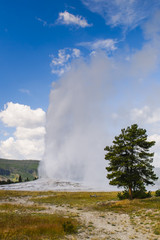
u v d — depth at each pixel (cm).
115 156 3331
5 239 1199
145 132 3372
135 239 1374
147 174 3234
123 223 1906
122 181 3203
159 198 3244
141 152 3275
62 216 2200
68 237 1375
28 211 2555
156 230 1548
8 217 1902
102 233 1539
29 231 1396
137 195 3416
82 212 2580
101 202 3559
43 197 4616
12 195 4859
